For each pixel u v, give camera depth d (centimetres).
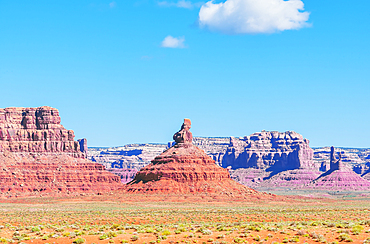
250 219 16075
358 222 13250
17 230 13238
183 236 11331
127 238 11275
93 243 10838
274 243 10294
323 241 10406
